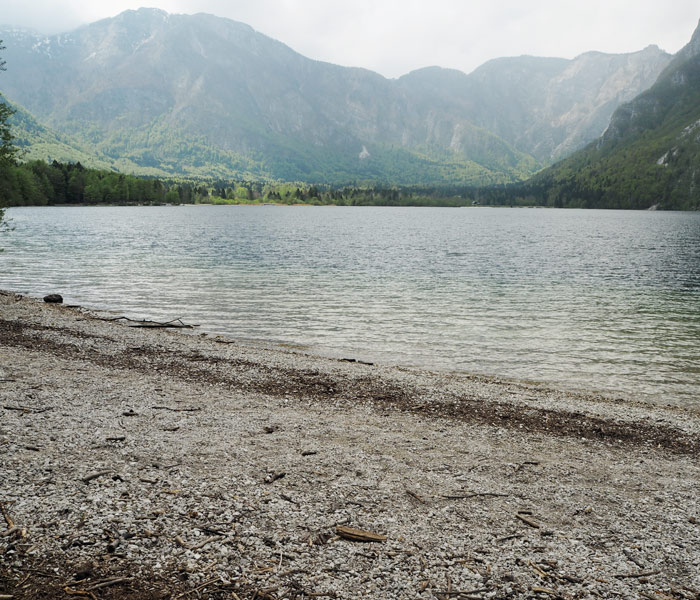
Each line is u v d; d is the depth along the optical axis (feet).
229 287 143.64
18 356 62.64
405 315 112.06
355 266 198.08
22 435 36.88
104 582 21.27
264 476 32.99
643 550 27.02
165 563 22.93
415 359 79.82
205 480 31.65
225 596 21.06
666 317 114.01
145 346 73.46
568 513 30.86
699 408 61.36
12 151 111.14
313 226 486.79
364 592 22.04
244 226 460.96
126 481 30.58
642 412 55.16
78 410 43.86
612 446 44.32
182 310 112.57
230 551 24.20
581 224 600.39
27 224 400.67
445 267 200.34
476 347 87.66
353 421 46.65
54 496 28.07
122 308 112.98
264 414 46.96
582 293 145.07
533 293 143.84
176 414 44.88
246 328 97.60
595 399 61.46
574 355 83.92
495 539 27.14
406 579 23.12
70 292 130.82
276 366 66.28
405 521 28.40
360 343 88.74
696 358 83.10
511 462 38.83
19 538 23.93
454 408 52.65
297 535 26.08
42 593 20.36
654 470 39.09
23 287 136.67
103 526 25.40
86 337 76.89
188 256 219.41
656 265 214.90
